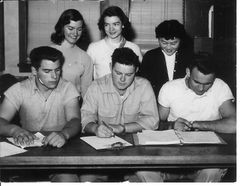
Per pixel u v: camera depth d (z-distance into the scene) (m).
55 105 2.30
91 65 2.91
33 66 2.20
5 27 4.07
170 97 2.42
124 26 2.93
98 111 2.34
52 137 1.94
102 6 4.06
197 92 2.35
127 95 2.30
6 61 4.11
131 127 2.21
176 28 2.73
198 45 3.85
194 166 1.84
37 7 4.11
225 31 3.30
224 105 2.38
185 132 2.13
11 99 2.24
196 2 4.02
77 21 2.74
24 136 2.00
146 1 4.01
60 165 1.80
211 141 1.98
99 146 1.91
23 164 1.77
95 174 2.24
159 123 2.36
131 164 1.80
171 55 2.93
